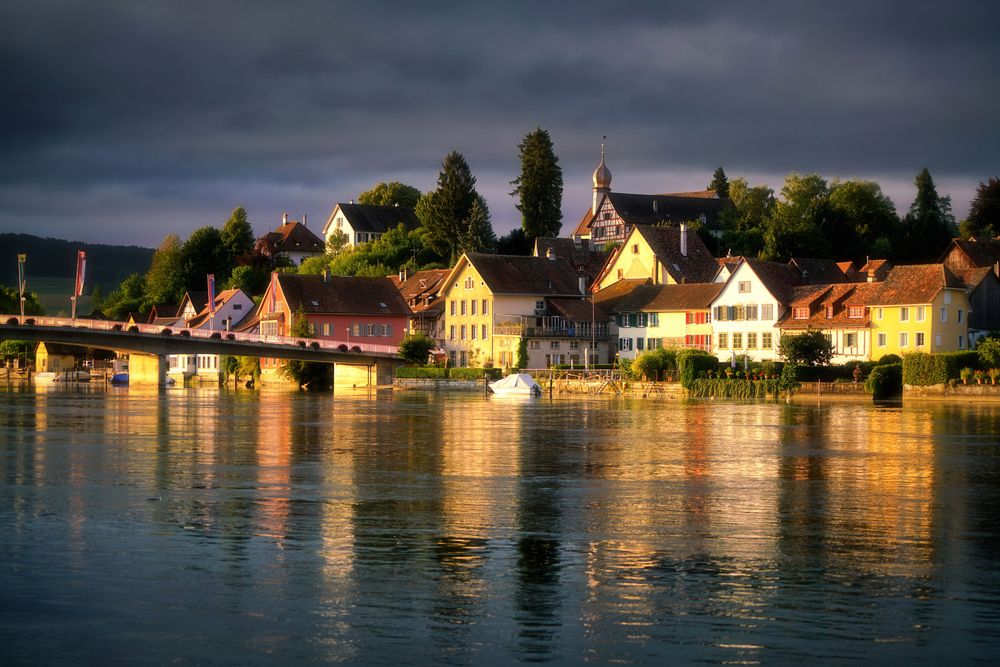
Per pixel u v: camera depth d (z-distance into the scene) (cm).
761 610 2831
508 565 3281
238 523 3916
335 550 3469
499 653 2519
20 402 11944
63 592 2962
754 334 14875
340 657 2495
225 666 2444
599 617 2769
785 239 19475
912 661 2470
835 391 12081
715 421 8831
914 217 19825
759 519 4056
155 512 4134
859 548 3538
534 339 16338
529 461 5888
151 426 8231
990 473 5403
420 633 2647
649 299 16312
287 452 6306
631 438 7250
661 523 3966
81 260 16212
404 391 15162
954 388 11556
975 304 13638
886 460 5969
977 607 2858
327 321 17725
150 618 2752
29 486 4822
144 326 15025
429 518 4038
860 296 13925
